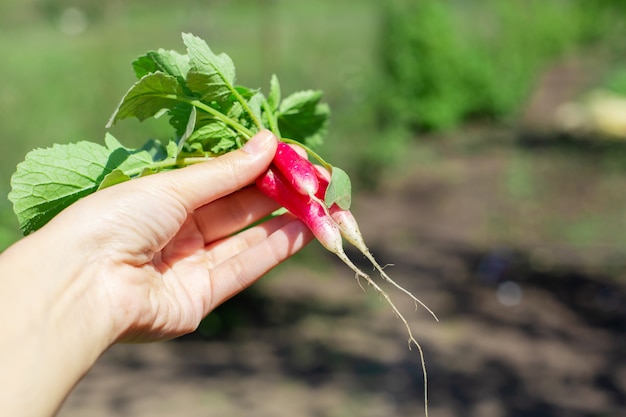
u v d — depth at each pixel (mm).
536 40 3891
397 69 2318
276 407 756
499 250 1296
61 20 2576
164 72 333
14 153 938
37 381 257
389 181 1805
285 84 1487
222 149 347
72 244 285
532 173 1887
